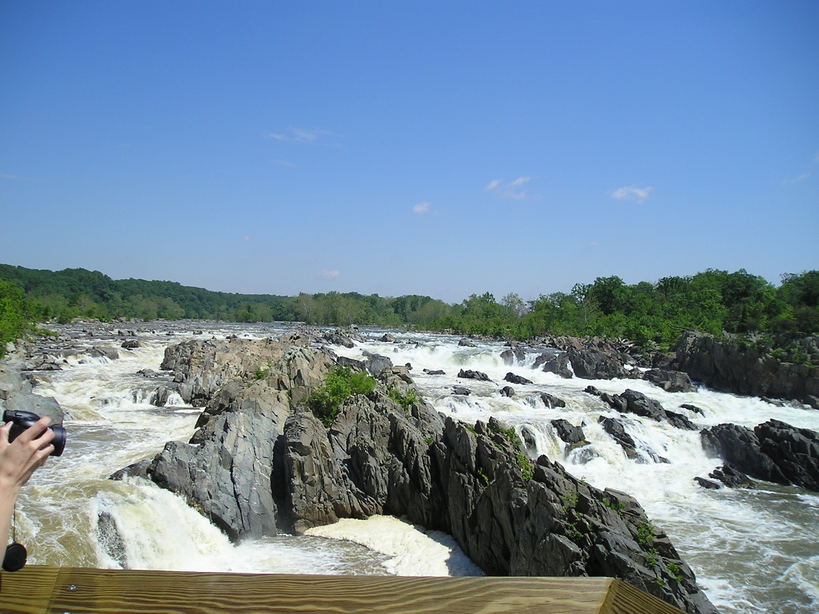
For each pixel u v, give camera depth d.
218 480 30.88
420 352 87.81
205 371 56.44
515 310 179.62
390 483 33.88
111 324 133.50
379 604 3.33
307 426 34.25
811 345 77.94
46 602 3.44
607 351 97.62
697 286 144.75
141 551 25.38
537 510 24.36
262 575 3.46
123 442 39.16
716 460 47.88
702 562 29.95
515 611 3.28
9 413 3.21
